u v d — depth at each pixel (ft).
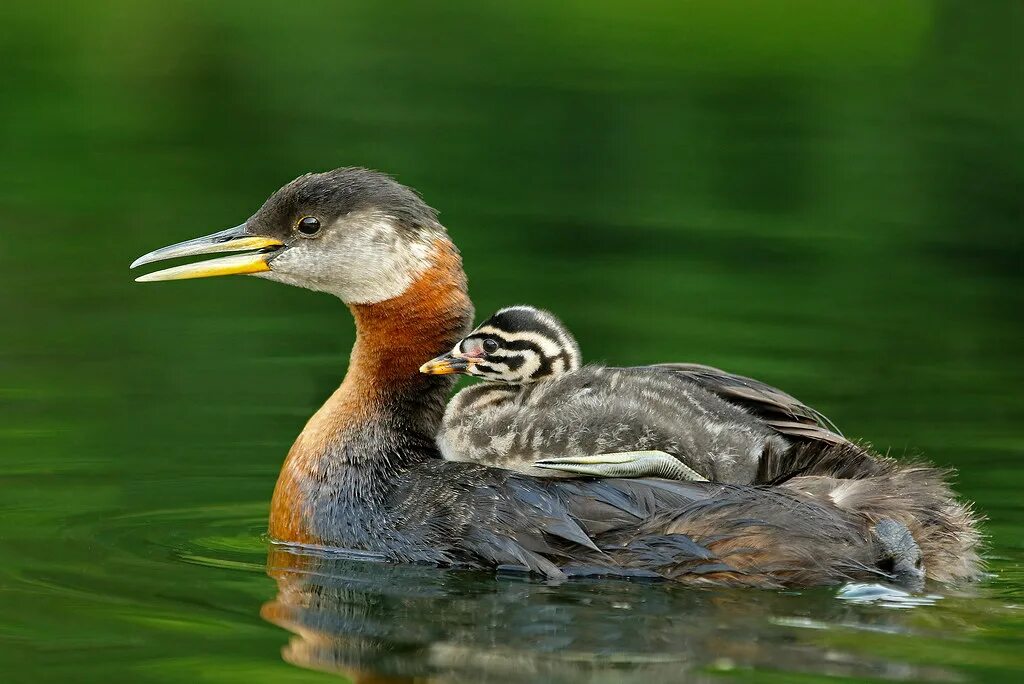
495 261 65.98
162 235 68.59
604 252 68.44
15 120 90.43
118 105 94.73
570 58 106.63
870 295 63.52
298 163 81.20
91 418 46.65
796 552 33.19
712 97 97.19
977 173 82.33
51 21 112.47
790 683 26.99
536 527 34.81
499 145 86.22
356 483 37.70
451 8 120.67
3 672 27.40
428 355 39.65
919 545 34.09
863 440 45.14
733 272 66.18
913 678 27.27
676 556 33.73
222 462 43.04
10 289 61.77
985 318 60.54
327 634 29.81
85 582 32.89
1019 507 39.50
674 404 35.91
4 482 40.50
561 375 38.04
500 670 27.78
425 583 33.88
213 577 33.83
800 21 115.75
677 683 27.12
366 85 98.78
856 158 84.74
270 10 116.47
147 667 27.76
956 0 111.14
